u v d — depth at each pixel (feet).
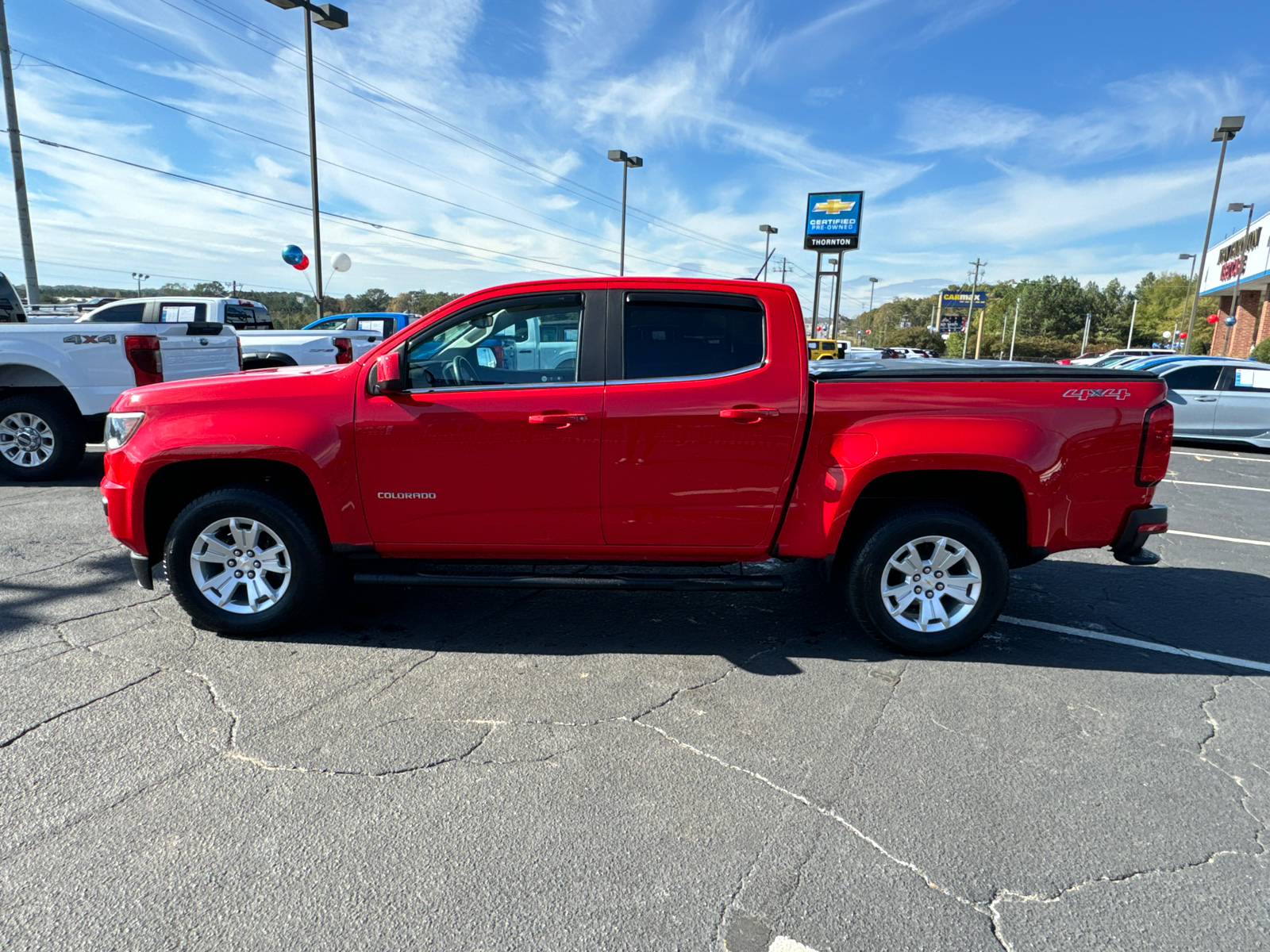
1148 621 14.89
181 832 7.89
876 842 8.02
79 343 23.06
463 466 12.30
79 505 21.43
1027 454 12.02
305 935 6.59
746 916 6.94
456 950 6.49
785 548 12.67
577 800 8.64
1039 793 8.96
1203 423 40.57
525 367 12.51
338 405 12.30
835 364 14.42
